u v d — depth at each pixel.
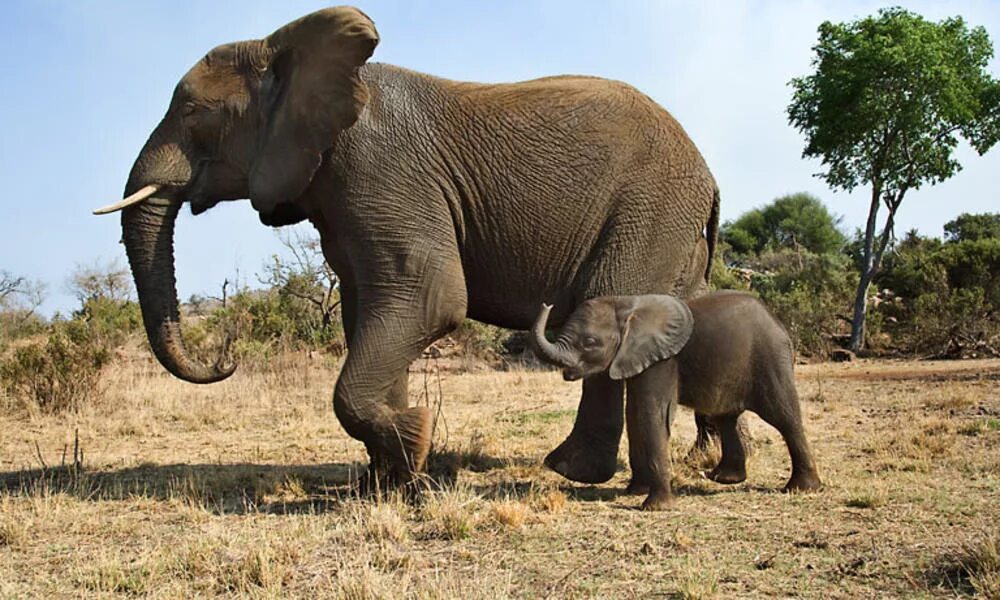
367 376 7.11
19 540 6.26
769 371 7.20
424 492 7.04
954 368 21.27
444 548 5.82
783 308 29.83
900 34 29.25
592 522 6.38
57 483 8.35
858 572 5.07
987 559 4.89
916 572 5.01
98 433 12.09
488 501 6.94
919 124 29.00
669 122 8.15
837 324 31.19
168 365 7.75
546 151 7.64
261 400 15.36
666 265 7.95
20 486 8.16
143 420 13.27
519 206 7.62
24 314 42.72
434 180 7.38
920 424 10.89
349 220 7.25
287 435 11.72
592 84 8.05
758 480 7.88
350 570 5.02
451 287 7.30
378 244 7.20
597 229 7.81
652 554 5.54
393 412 7.21
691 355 7.00
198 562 5.47
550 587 4.99
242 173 7.66
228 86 7.61
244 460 9.68
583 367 6.81
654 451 6.87
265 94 7.45
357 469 8.91
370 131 7.26
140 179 7.68
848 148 30.14
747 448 8.80
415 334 7.20
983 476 7.69
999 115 30.19
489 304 8.06
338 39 6.99
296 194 7.21
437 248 7.29
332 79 7.03
